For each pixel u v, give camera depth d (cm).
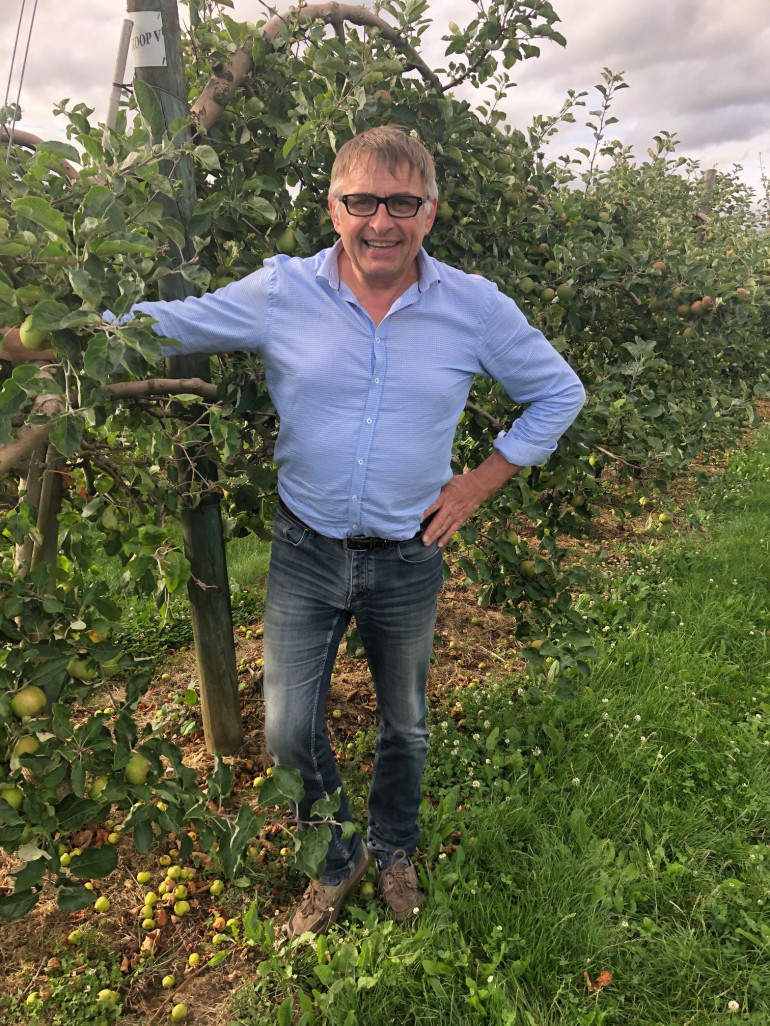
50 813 157
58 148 157
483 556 294
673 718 298
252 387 221
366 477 167
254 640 375
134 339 122
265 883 227
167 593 220
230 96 222
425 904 214
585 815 245
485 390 283
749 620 379
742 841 238
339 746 289
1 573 196
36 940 207
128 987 197
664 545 484
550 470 288
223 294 161
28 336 135
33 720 155
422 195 149
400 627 186
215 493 245
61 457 195
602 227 365
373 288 160
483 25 296
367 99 240
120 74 216
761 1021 183
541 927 204
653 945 203
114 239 134
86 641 171
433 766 274
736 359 518
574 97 407
